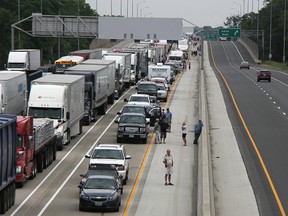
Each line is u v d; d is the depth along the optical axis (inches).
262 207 1852.9
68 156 2536.9
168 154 2126.0
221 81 5999.0
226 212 1800.0
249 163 2442.2
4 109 2790.4
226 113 3784.5
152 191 2043.6
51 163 2406.5
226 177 2220.7
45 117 2669.8
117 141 2861.7
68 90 2748.5
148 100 3622.0
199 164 2368.4
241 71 7603.4
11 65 4761.3
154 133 3147.1
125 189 2063.2
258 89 5246.1
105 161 2096.5
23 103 3181.6
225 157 2554.1
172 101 4387.3
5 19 7219.5
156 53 7086.6
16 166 1980.8
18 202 1868.8
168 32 5418.3
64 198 1921.8
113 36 5526.6
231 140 2923.2
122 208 1836.9
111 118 3570.4
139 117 2883.9
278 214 1780.3
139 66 5753.0
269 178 2204.7
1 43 7150.6
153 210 1823.3
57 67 4495.6
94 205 1776.6
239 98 4547.2
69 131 2790.4
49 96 2699.3
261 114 3757.4
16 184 2031.3
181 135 3085.6
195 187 2103.8
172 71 5757.9
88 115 3304.6
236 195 1987.0
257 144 2832.2
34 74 3737.7
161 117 3056.1
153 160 2513.5
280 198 1950.1
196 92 5017.2
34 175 2178.9
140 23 5462.6
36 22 5595.5
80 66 3673.7
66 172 2263.8
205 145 2618.1
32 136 2108.8
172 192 2036.2
